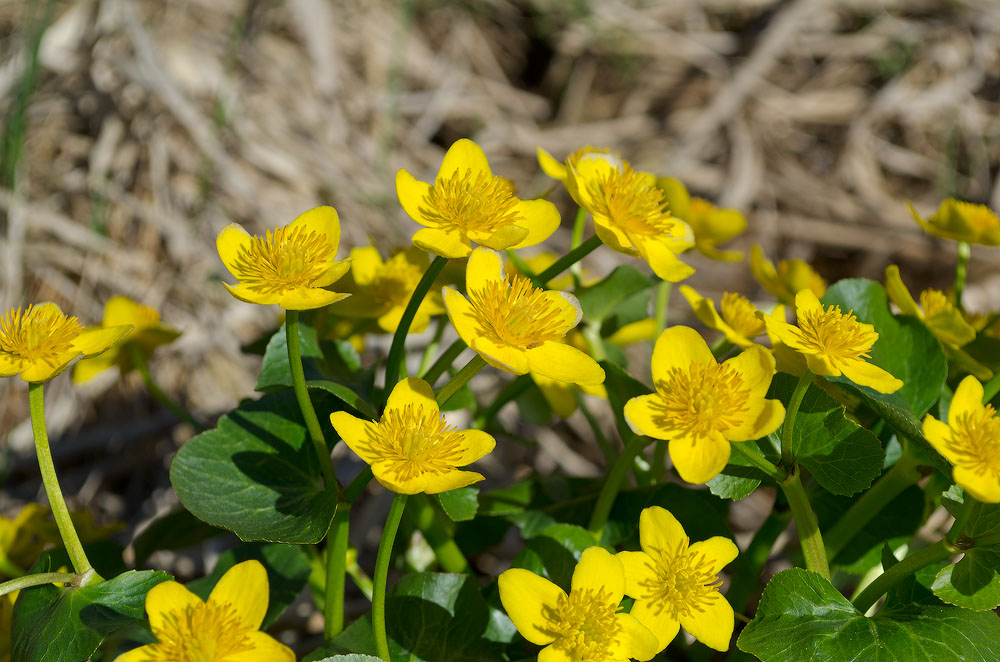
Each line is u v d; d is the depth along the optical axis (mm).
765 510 914
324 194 1122
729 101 1361
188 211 1046
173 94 1072
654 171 1313
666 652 635
